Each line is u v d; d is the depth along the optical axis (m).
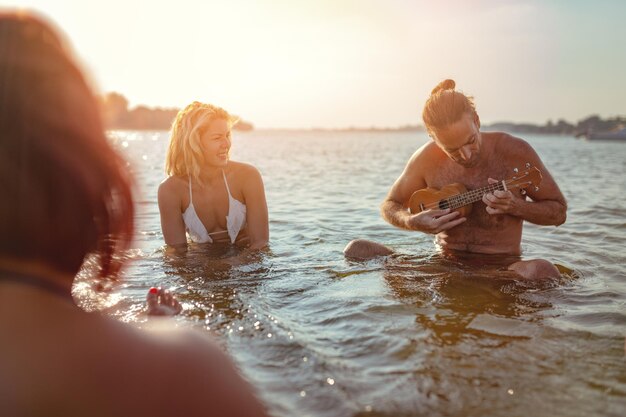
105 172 0.82
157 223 5.93
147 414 0.80
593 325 2.85
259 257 4.39
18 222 0.77
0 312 0.78
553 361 2.38
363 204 7.85
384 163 19.97
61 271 0.84
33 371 0.76
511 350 2.50
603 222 6.33
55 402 0.76
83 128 0.79
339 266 4.09
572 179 12.68
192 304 3.12
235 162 5.02
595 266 4.20
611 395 2.07
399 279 3.73
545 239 5.30
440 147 4.27
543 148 45.97
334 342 2.58
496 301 3.25
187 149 4.76
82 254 0.85
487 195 4.21
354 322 2.86
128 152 0.87
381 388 2.12
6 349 0.76
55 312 0.81
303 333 2.69
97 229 0.85
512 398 2.04
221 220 4.97
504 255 4.47
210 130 4.73
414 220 4.39
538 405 1.99
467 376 2.23
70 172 0.78
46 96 0.77
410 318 2.93
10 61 0.77
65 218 0.79
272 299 3.25
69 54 0.82
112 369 0.80
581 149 44.12
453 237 4.68
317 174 14.01
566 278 3.80
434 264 4.15
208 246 4.80
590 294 3.43
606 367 2.32
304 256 4.43
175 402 0.82
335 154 29.34
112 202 0.85
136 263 4.12
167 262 4.18
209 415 0.84
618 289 3.55
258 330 2.71
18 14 0.81
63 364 0.78
